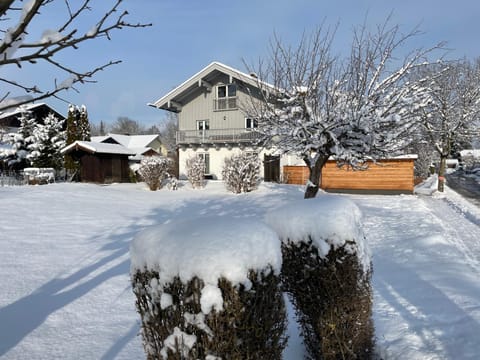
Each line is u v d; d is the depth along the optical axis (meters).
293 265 2.53
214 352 1.40
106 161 20.72
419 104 6.38
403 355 2.61
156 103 23.08
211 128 23.42
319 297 2.42
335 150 6.05
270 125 7.07
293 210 2.60
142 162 17.47
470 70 16.09
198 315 1.42
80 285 4.25
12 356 2.68
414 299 3.66
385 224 8.38
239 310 1.42
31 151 24.97
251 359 1.48
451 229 7.79
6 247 5.73
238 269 1.42
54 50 1.35
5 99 1.33
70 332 3.10
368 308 2.52
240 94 21.98
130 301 3.82
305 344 2.68
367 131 5.71
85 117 25.91
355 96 6.22
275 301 1.63
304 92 6.29
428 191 16.75
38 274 4.57
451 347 2.66
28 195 11.66
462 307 3.36
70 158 22.94
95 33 1.40
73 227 7.59
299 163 20.05
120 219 8.84
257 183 16.05
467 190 17.98
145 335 1.66
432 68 10.01
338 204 2.61
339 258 2.36
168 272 1.50
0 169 24.86
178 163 24.03
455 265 4.90
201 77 22.02
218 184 19.22
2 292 3.94
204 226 1.70
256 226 1.71
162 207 11.27
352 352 2.39
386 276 4.54
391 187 15.48
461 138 16.22
